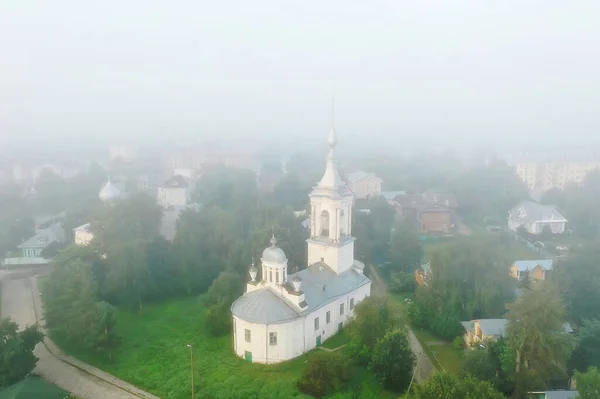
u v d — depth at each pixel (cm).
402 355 5175
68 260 7719
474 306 7112
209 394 5156
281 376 5444
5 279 9462
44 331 7019
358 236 10388
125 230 9031
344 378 5225
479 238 8331
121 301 8038
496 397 3894
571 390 5034
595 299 7506
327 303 6262
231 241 9619
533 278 8181
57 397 5006
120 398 5262
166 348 6375
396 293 8688
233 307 6000
